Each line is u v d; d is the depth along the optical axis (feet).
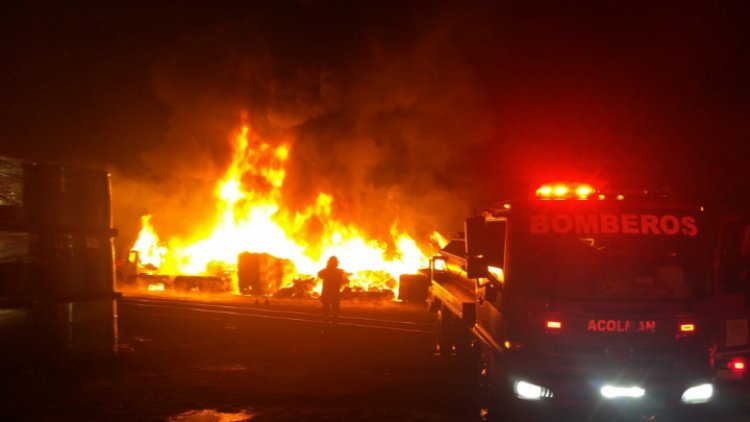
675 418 23.27
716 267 23.89
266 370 33.86
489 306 26.12
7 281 29.01
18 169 29.89
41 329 30.22
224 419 24.29
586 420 23.91
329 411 25.54
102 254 33.83
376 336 46.39
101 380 30.40
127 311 58.65
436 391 29.35
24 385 28.43
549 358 22.09
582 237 23.45
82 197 32.81
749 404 24.30
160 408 25.76
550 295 22.71
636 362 21.75
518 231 23.75
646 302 22.22
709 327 22.18
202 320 53.67
